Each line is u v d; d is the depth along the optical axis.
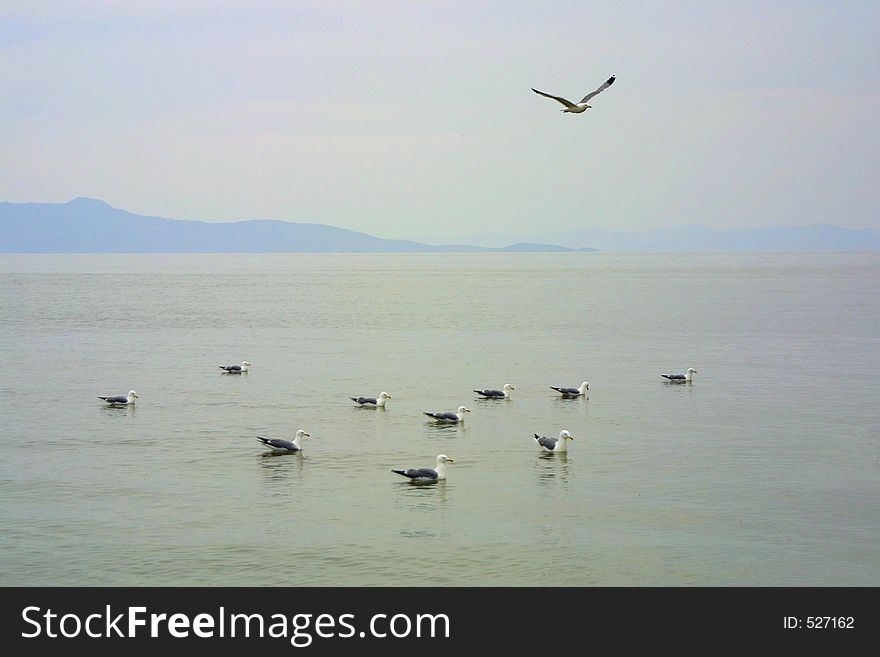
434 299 177.62
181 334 108.75
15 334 107.44
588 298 177.25
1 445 51.00
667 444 51.03
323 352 91.69
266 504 40.72
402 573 33.91
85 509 40.03
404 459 48.16
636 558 34.97
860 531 37.41
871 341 97.94
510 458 48.34
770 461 47.34
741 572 33.91
